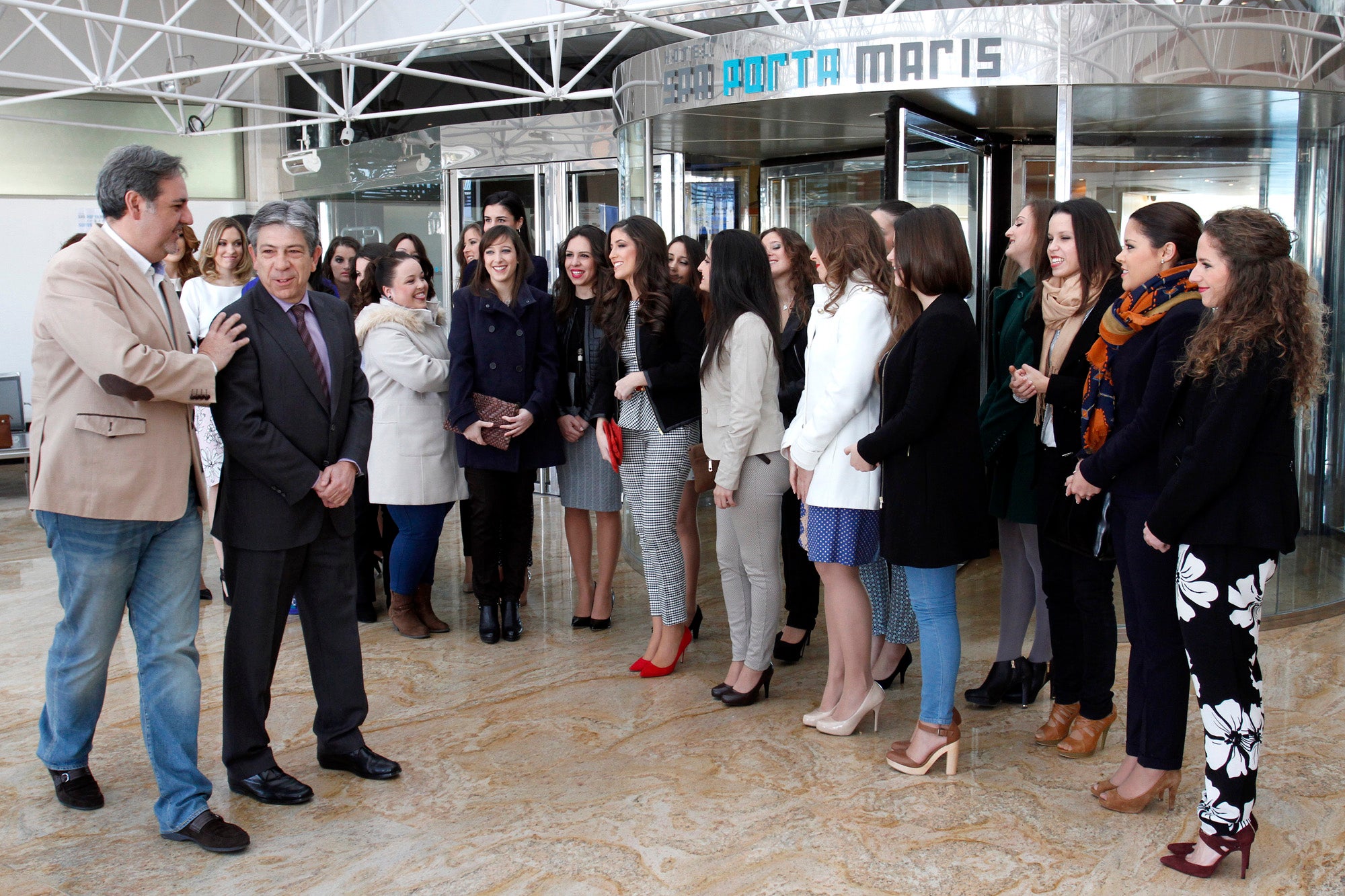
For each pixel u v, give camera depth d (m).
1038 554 3.62
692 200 6.44
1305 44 4.66
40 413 2.85
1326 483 5.51
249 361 3.06
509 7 9.28
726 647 4.62
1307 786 3.18
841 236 3.39
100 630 2.98
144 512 2.84
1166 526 2.62
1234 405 2.51
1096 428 3.13
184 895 2.68
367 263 5.33
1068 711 3.55
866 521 3.46
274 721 3.82
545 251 8.24
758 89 5.04
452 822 3.04
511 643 4.70
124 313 2.82
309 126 11.49
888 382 3.21
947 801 3.12
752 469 3.76
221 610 5.29
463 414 4.52
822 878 2.70
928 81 4.68
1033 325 3.62
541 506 7.97
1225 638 2.62
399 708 3.93
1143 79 4.54
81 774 3.19
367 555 5.03
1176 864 2.71
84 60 10.76
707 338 3.82
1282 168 5.49
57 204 10.89
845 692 3.63
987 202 5.95
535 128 8.16
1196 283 2.61
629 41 9.58
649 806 3.12
